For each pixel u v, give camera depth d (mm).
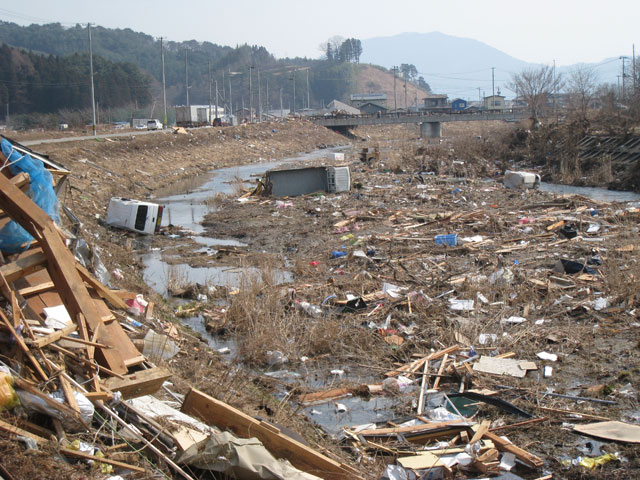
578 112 62312
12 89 105375
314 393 10695
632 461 8523
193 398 7574
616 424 9406
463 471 8383
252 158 63438
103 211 28250
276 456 7293
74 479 5418
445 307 14906
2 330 6965
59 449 5773
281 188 36375
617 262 18406
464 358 12023
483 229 24484
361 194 35219
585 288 15961
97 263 13180
